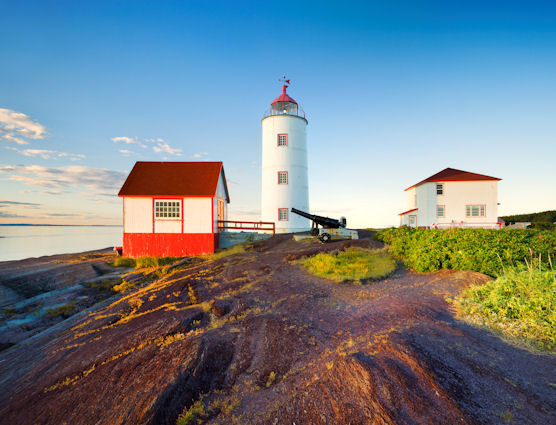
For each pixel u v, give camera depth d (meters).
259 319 6.41
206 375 4.74
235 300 7.80
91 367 5.59
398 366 4.00
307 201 26.77
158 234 18.30
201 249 18.30
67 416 4.36
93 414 4.24
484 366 4.00
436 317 5.56
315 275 9.59
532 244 8.53
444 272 8.82
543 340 4.52
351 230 18.84
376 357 4.25
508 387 3.61
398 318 5.65
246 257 14.02
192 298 8.79
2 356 7.30
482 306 5.67
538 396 3.42
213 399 4.29
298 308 6.84
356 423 3.31
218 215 21.00
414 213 29.83
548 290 5.64
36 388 5.31
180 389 4.36
